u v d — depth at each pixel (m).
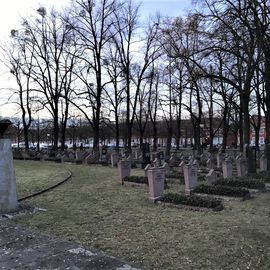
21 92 46.97
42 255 5.99
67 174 20.14
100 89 38.47
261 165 23.05
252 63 20.09
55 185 15.42
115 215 9.52
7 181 9.96
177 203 10.52
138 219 9.01
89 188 14.66
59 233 7.79
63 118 52.75
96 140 38.75
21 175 19.92
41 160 36.19
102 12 37.44
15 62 49.16
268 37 18.25
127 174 16.23
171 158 26.97
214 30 22.02
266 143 22.41
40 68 45.88
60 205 11.01
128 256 6.24
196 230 7.85
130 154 31.47
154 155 29.05
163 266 5.75
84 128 82.19
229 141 89.31
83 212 9.93
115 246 6.80
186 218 9.02
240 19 18.47
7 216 9.38
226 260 5.96
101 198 12.20
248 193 11.94
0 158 9.87
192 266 5.72
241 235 7.39
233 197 11.52
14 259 5.84
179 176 16.19
